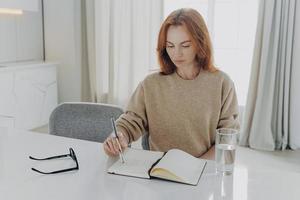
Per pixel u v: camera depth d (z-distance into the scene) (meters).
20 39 3.75
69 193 1.00
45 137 1.54
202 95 1.53
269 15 3.18
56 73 3.84
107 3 3.79
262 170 1.18
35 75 3.49
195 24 1.44
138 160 1.22
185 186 1.05
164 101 1.55
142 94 1.58
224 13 3.66
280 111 3.35
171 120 1.56
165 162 1.13
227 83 1.55
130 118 1.55
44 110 3.67
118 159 1.26
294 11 3.16
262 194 0.99
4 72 3.11
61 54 4.01
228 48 3.71
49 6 3.95
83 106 1.75
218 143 1.14
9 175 1.12
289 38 3.18
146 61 3.78
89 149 1.38
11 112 3.22
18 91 3.29
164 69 1.57
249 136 3.46
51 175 1.13
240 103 3.72
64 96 4.09
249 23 3.59
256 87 3.39
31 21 3.86
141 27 3.72
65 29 3.94
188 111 1.54
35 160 1.26
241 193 1.00
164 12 3.72
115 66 3.90
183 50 1.46
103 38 3.86
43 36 4.04
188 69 1.54
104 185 1.05
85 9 3.91
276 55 3.23
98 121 1.72
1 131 1.63
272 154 3.29
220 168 1.14
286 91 3.29
